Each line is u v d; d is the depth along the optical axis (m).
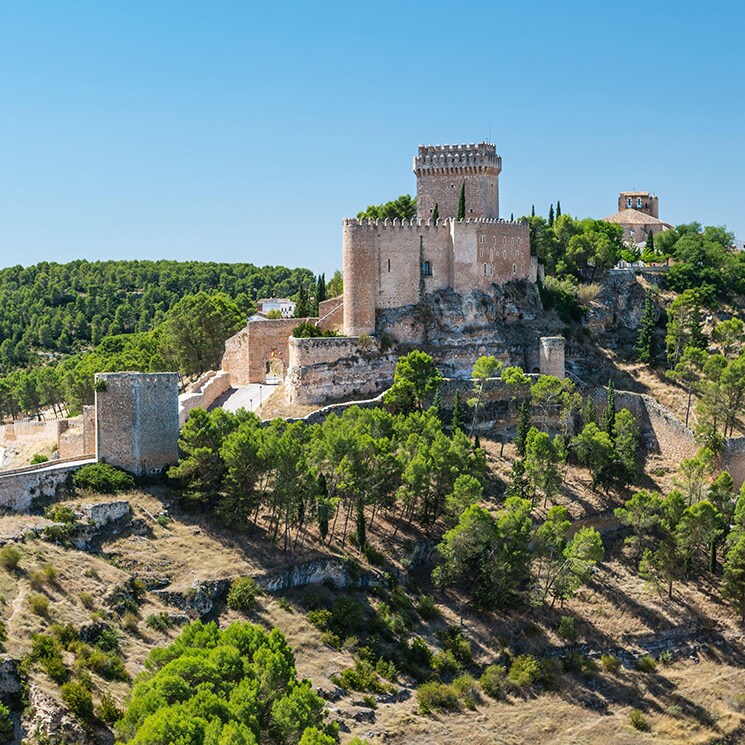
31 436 169.38
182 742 66.75
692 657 128.12
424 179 198.50
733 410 161.62
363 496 128.00
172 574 111.31
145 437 124.94
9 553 101.12
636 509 141.38
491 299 180.25
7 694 83.88
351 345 166.62
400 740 101.25
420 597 124.38
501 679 115.12
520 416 158.25
